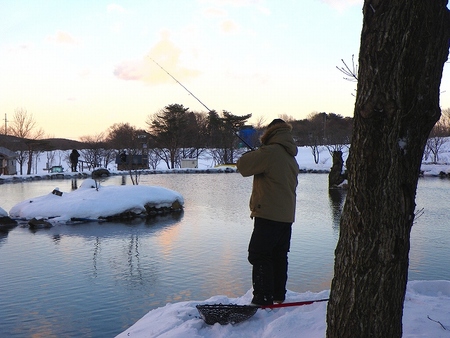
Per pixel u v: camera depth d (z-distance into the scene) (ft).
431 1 5.99
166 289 21.93
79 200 46.11
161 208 49.03
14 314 19.01
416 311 10.40
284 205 10.80
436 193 65.21
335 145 164.55
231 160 159.84
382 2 6.15
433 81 6.19
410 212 6.47
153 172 128.36
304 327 9.66
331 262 26.02
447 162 136.87
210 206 54.03
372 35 6.24
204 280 23.20
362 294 6.57
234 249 30.25
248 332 9.89
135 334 10.46
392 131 6.25
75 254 29.60
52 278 24.07
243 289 21.65
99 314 18.89
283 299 11.50
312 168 126.41
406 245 6.54
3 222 41.60
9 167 130.00
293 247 30.14
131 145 167.32
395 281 6.54
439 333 9.04
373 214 6.44
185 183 90.74
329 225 38.81
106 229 39.17
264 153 10.66
